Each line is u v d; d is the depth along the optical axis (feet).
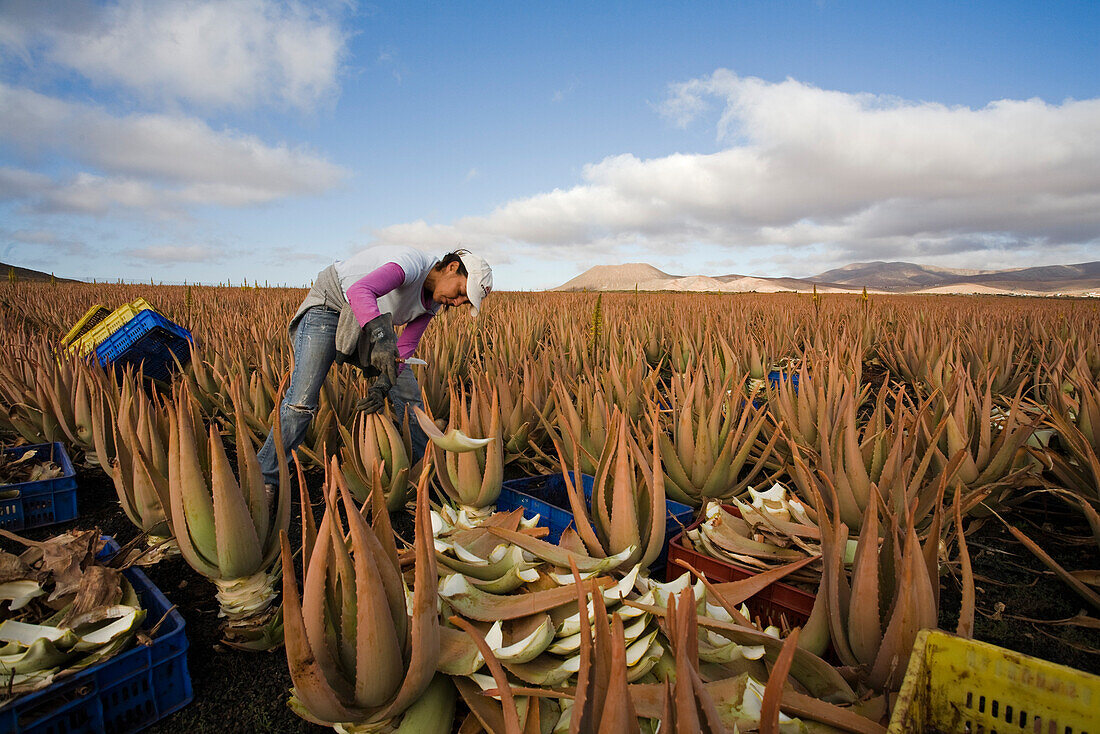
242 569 7.43
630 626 6.37
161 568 9.74
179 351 20.80
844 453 9.24
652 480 8.05
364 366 11.80
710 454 10.61
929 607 5.54
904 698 4.47
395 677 5.32
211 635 8.06
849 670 5.93
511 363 21.21
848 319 39.50
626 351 22.38
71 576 7.12
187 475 7.07
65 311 39.24
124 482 8.89
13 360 18.62
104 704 6.06
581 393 13.60
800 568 7.82
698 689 3.72
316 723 6.49
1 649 5.84
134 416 10.19
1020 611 8.56
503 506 10.96
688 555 8.57
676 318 35.68
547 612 6.59
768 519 8.71
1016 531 8.36
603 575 7.45
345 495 4.84
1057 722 4.40
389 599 5.39
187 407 7.16
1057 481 12.03
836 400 13.66
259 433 15.52
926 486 10.19
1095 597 7.79
